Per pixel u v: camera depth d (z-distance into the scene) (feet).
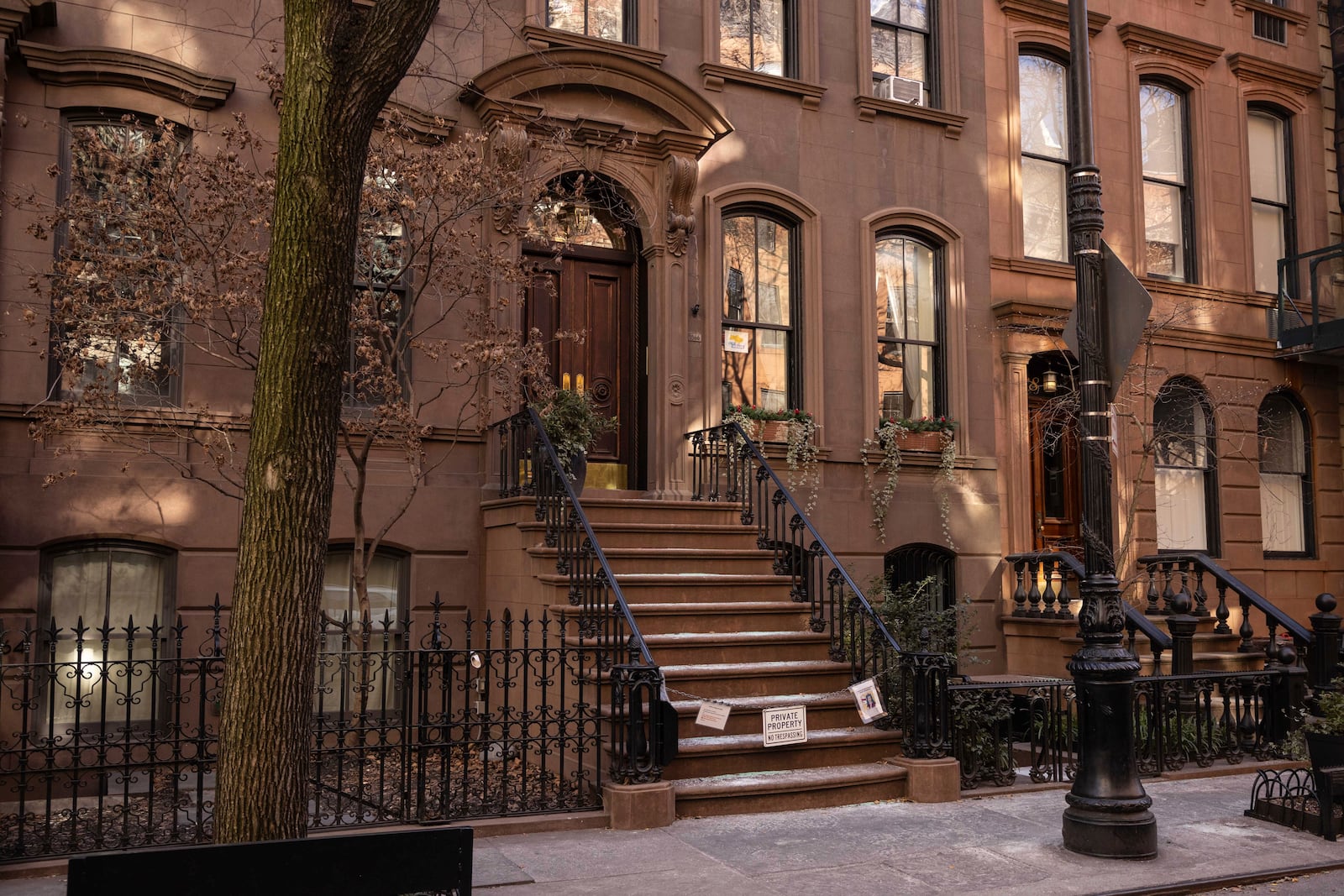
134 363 27.66
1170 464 46.88
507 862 20.04
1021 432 42.93
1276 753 31.73
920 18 44.04
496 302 33.50
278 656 14.84
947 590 41.68
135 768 20.48
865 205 41.57
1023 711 33.68
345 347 15.75
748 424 38.01
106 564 29.81
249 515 15.12
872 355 40.81
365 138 15.79
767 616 30.60
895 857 20.85
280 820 14.65
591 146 36.29
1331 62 52.24
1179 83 48.88
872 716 26.37
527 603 30.25
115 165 26.55
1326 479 50.55
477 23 35.47
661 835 22.25
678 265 37.45
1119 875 19.94
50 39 30.04
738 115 39.70
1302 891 19.94
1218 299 48.16
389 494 32.65
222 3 32.22
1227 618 41.37
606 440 37.60
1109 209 46.32
